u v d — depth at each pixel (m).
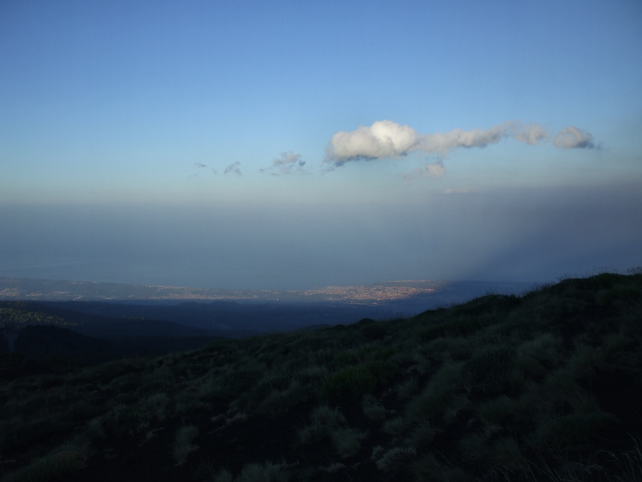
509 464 4.76
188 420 10.38
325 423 7.90
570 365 6.54
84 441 9.53
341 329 19.52
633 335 7.06
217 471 7.20
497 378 6.97
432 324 14.03
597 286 11.56
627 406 5.16
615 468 4.17
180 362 19.34
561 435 4.86
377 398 8.54
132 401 13.19
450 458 5.40
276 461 7.10
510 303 13.70
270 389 10.53
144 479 7.48
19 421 11.81
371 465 6.00
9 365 22.02
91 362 25.83
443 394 7.14
